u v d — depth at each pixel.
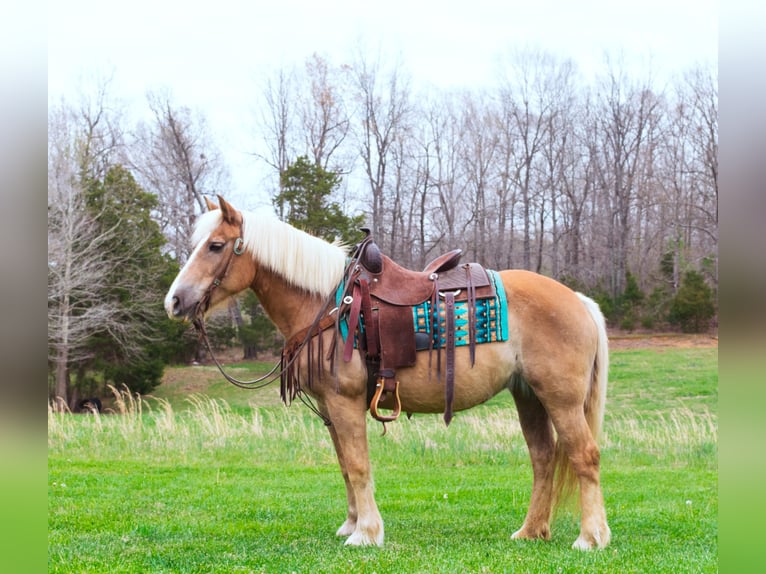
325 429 12.35
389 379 4.79
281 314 5.12
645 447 10.88
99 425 12.28
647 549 4.82
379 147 34.75
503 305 4.87
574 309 4.93
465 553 4.63
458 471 9.26
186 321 5.05
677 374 23.58
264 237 5.06
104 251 22.81
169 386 24.19
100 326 23.06
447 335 4.81
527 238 35.69
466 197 35.47
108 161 32.81
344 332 4.85
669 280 35.50
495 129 37.00
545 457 5.23
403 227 34.06
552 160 37.53
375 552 4.62
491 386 4.88
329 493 7.52
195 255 5.00
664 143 38.88
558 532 5.51
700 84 37.97
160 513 6.30
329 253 5.05
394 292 4.89
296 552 4.74
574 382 4.82
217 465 9.61
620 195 37.53
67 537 5.30
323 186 26.45
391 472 9.17
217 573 4.24
